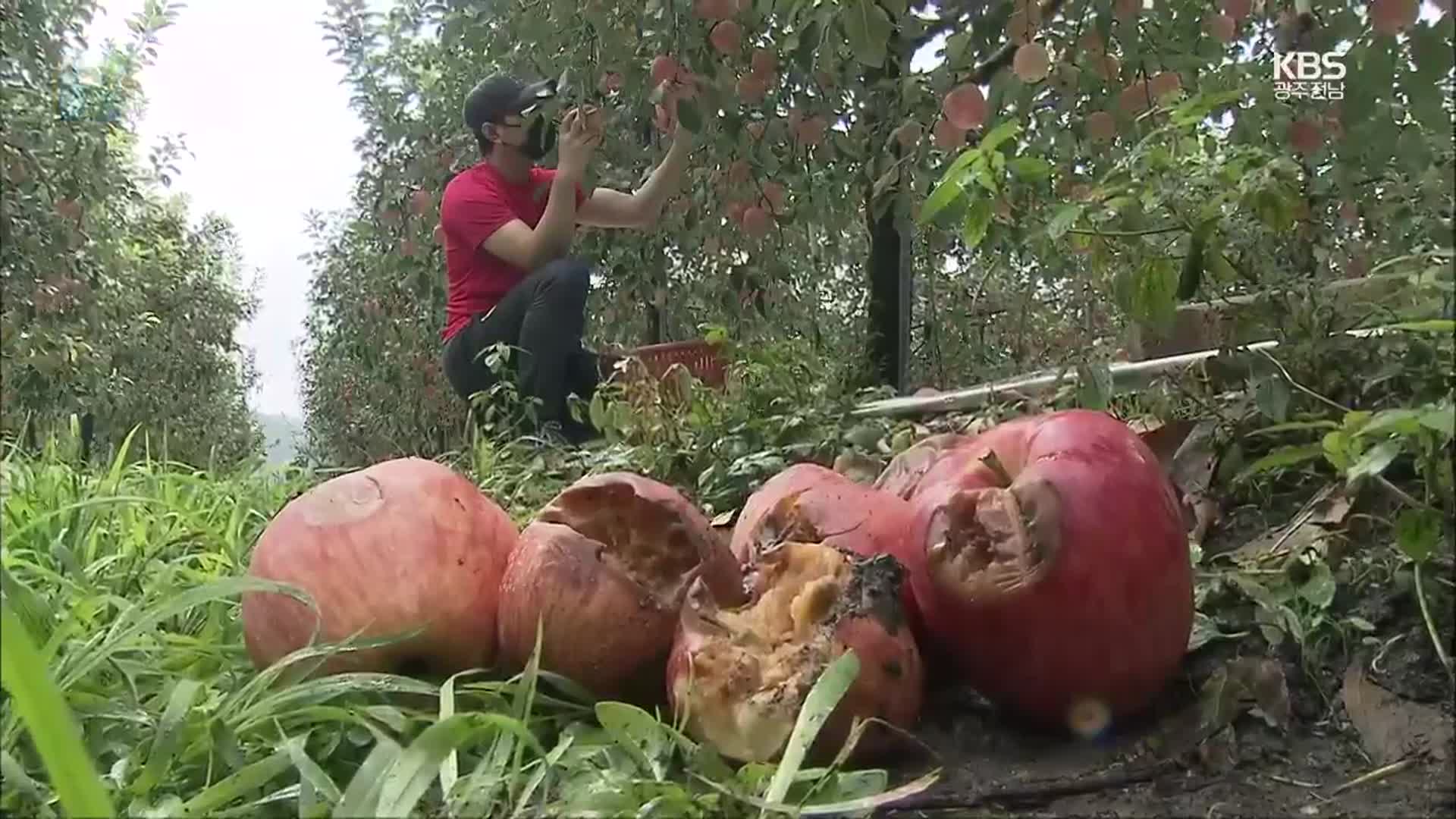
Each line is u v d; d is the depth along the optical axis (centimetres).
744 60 177
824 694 74
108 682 100
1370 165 112
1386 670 84
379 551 89
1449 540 89
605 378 288
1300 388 110
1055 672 79
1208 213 119
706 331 270
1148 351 173
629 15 190
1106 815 72
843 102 203
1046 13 161
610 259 318
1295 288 118
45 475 168
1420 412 75
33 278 358
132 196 507
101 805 43
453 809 72
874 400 223
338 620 88
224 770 84
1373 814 69
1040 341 268
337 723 86
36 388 344
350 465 308
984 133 164
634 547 88
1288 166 114
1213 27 148
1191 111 126
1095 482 78
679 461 196
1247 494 116
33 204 359
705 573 85
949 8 168
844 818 72
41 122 380
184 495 183
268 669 87
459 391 302
